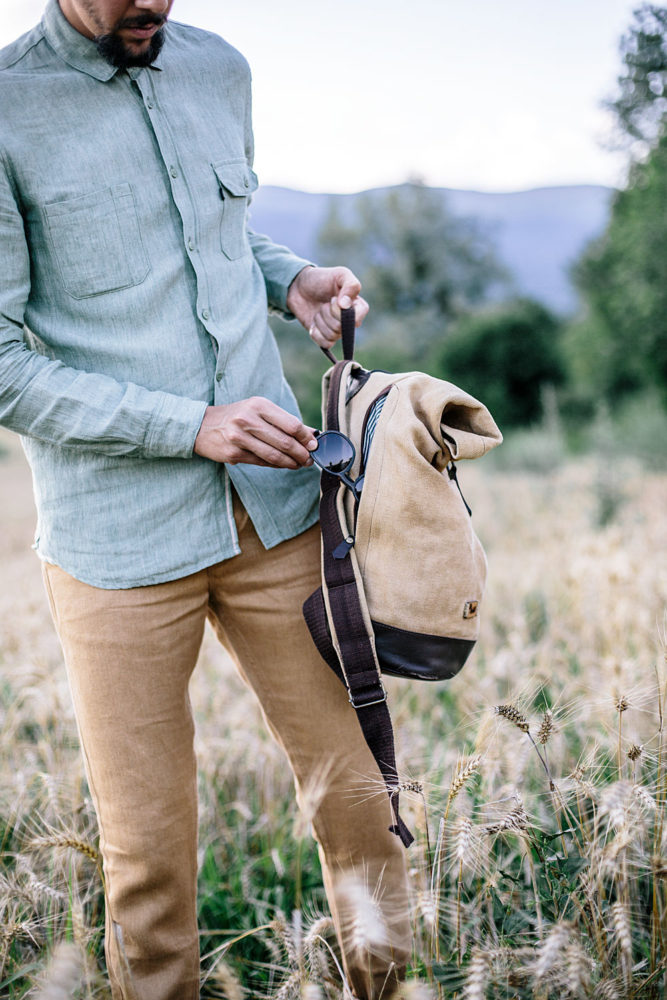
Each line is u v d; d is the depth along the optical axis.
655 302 14.55
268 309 2.00
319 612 1.50
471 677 2.96
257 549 1.64
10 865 2.00
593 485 7.97
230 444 1.46
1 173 1.40
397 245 39.91
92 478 1.54
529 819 1.56
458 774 1.46
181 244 1.56
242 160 1.67
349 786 1.64
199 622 1.63
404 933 1.61
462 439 1.45
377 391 1.61
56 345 1.53
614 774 1.75
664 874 1.37
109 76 1.48
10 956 1.65
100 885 1.96
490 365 22.31
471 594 1.50
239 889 2.13
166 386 1.54
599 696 1.92
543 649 2.93
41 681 2.66
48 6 1.45
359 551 1.50
